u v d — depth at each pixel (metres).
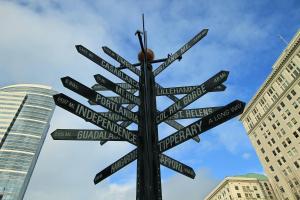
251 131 77.81
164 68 6.36
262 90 73.81
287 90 65.00
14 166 120.81
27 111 145.25
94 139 5.17
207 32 6.37
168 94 6.20
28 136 134.12
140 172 4.48
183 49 6.45
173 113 5.18
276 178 66.62
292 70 64.75
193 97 5.20
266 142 71.06
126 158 5.14
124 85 7.07
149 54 6.49
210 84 5.14
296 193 59.84
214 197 101.00
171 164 5.19
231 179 93.38
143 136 4.88
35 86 161.50
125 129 5.00
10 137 131.38
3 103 147.12
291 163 61.78
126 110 5.34
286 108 65.06
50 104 154.38
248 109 79.81
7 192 111.81
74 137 5.21
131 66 6.60
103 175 5.30
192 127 4.73
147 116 5.13
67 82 4.88
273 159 67.88
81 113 4.72
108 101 5.24
